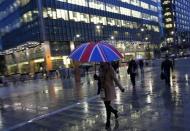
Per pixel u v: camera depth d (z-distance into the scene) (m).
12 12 74.31
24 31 68.50
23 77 50.31
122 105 11.83
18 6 70.50
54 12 63.50
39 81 41.06
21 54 73.06
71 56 7.68
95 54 7.35
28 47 68.38
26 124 10.12
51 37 62.09
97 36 76.44
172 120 8.54
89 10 74.31
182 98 12.16
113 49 7.69
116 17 87.19
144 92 15.27
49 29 61.84
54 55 62.69
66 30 66.06
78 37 69.12
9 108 14.59
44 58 61.38
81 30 70.69
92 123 9.20
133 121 8.86
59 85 27.58
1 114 12.82
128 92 15.90
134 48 97.06
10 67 80.56
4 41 81.25
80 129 8.58
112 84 8.41
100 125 8.80
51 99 16.73
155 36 118.50
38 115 11.70
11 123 10.58
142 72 31.97
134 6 100.25
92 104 13.23
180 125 7.95
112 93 8.38
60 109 12.62
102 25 79.31
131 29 96.38
